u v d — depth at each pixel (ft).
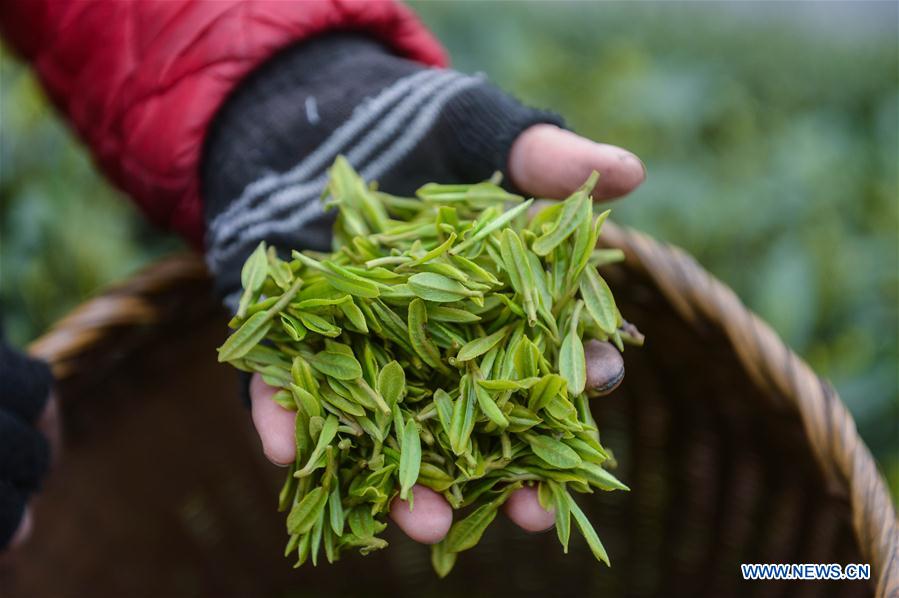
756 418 1.82
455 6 2.89
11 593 2.01
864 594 1.73
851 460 1.55
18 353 1.69
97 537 2.11
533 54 2.75
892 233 2.41
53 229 2.30
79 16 1.72
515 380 1.39
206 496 2.21
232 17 1.66
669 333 1.82
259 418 1.45
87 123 1.80
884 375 2.26
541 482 1.43
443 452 1.42
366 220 1.53
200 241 1.78
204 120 1.67
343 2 1.68
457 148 1.58
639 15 3.11
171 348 2.06
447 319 1.40
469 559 2.24
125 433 2.09
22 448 1.64
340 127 1.62
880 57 2.96
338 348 1.41
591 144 1.48
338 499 1.41
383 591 2.28
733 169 2.55
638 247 1.73
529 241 1.44
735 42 3.00
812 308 2.33
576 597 2.18
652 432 2.00
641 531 2.07
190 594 2.21
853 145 2.71
